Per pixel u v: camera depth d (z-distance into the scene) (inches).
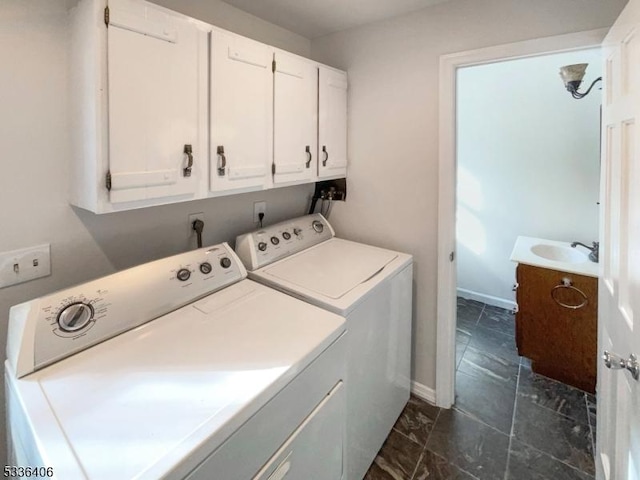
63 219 51.4
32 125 47.2
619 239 44.4
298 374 41.0
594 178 108.0
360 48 82.7
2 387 47.3
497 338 112.0
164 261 53.9
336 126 83.1
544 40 61.4
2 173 45.7
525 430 74.4
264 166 64.9
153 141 48.2
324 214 96.3
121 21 43.6
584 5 57.9
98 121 43.2
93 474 27.0
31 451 31.4
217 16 68.4
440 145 74.5
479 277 136.6
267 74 63.7
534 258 93.2
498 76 120.9
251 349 42.8
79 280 53.8
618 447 45.4
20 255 47.9
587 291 83.6
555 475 63.7
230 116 57.7
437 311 80.0
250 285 60.9
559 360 89.2
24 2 45.3
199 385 36.5
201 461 30.0
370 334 61.5
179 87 50.4
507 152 122.9
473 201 133.2
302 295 58.0
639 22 36.6
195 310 51.9
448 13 70.4
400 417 78.6
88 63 43.9
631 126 39.9
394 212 83.2
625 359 40.3
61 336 40.3
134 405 33.7
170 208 64.9
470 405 82.4
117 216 57.5
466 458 68.0
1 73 44.4
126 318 46.0
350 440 57.9
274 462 38.3
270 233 74.3
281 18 77.0
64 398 34.5
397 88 78.7
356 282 62.6
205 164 55.0
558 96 110.9
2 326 47.3
